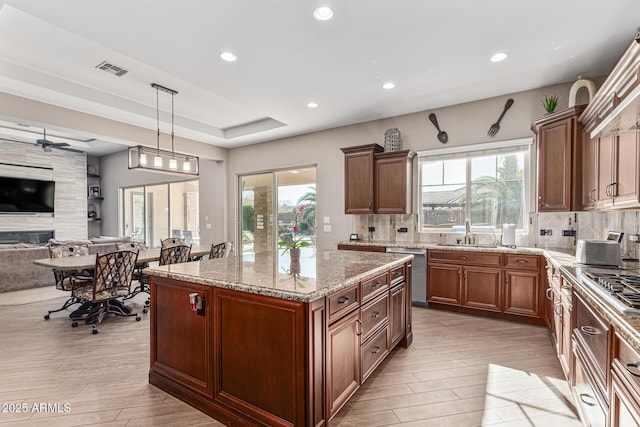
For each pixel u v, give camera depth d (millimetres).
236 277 1920
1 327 3434
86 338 3137
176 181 7676
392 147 4527
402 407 1973
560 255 2887
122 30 2475
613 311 1264
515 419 1855
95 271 3361
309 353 1535
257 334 1689
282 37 2586
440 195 4426
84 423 1834
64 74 3469
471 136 4082
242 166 6367
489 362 2559
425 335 3123
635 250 2420
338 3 2162
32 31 2676
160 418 1877
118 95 4086
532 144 3725
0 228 7148
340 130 5133
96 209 9227
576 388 1887
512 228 3736
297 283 1743
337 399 1764
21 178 7363
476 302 3666
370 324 2166
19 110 3617
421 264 4027
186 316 2016
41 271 5270
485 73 3268
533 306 3344
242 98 3920
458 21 2369
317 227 5402
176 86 3812
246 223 6473
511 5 2186
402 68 3143
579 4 2176
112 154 8961
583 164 2855
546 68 3154
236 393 1782
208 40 2625
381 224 4805
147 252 4758
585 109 2656
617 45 2715
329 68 3135
